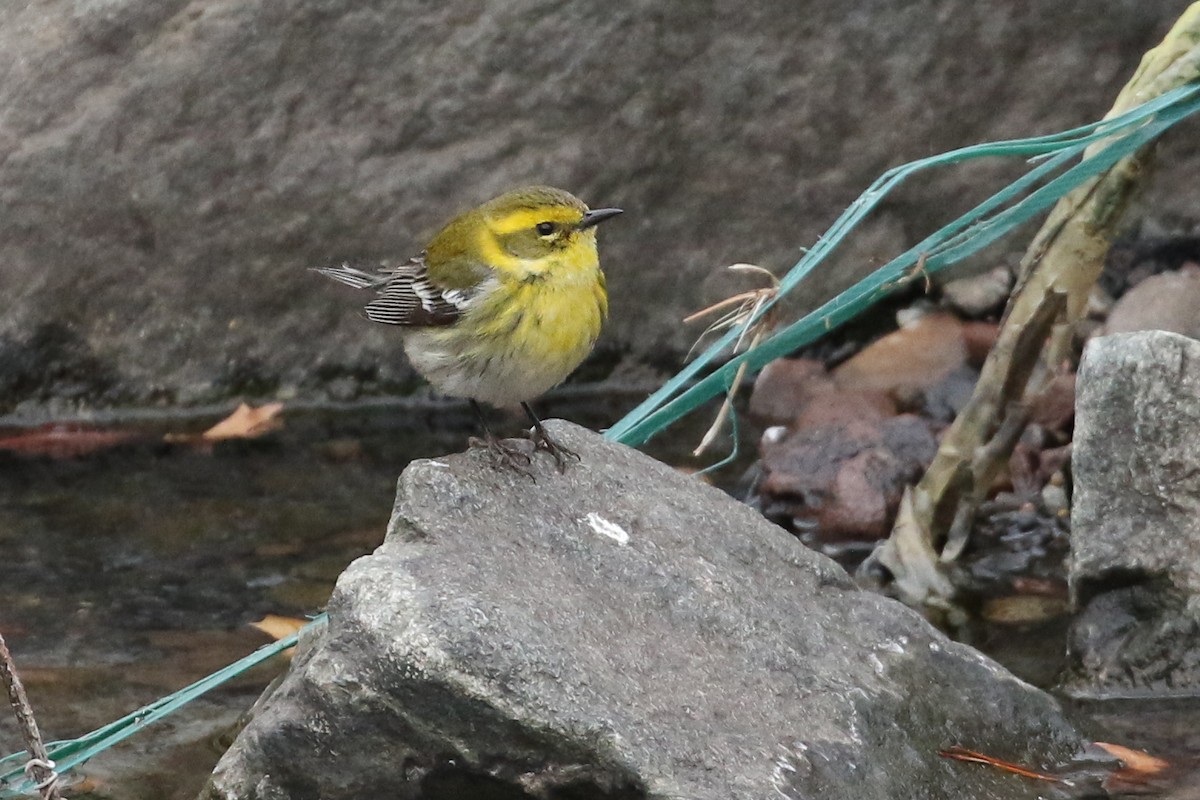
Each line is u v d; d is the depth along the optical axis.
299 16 14.43
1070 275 11.16
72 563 12.29
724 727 7.65
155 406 15.04
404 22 14.55
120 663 10.73
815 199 15.19
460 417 15.13
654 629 8.21
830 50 14.84
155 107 14.49
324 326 15.16
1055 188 10.09
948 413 13.74
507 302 9.43
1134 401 9.65
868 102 14.97
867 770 7.78
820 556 9.10
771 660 8.23
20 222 14.55
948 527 11.83
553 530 8.64
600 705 7.41
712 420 14.66
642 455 9.59
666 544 8.77
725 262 15.28
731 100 14.91
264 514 13.12
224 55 14.45
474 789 7.59
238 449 14.43
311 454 14.32
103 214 14.63
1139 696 9.56
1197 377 9.54
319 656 7.70
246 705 10.12
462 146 14.84
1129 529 9.72
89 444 14.57
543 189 9.79
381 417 15.12
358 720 7.59
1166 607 9.63
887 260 15.27
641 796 7.24
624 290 15.29
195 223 14.76
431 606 7.56
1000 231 10.27
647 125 14.91
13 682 7.25
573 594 8.21
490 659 7.41
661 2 14.63
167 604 11.61
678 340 15.41
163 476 13.89
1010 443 11.61
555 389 15.41
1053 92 15.01
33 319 14.74
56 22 14.39
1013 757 8.48
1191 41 10.43
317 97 14.64
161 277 14.85
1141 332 9.80
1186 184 15.14
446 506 8.59
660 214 15.16
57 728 9.82
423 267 9.94
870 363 14.42
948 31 14.82
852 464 12.66
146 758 9.44
